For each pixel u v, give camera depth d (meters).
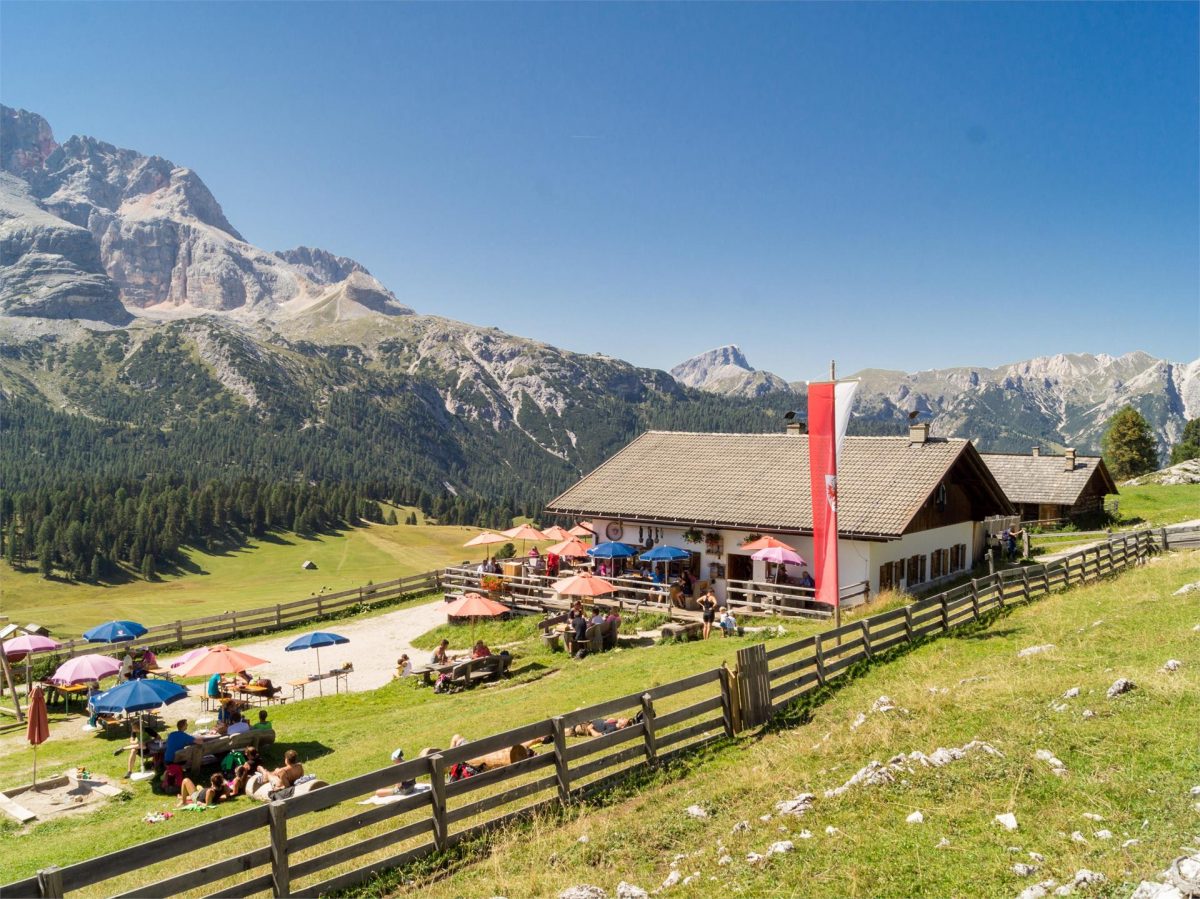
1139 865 7.81
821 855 9.30
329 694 29.62
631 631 33.00
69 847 15.62
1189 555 34.06
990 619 24.89
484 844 11.58
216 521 187.50
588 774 13.59
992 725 12.84
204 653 24.44
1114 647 17.23
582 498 42.94
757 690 16.56
